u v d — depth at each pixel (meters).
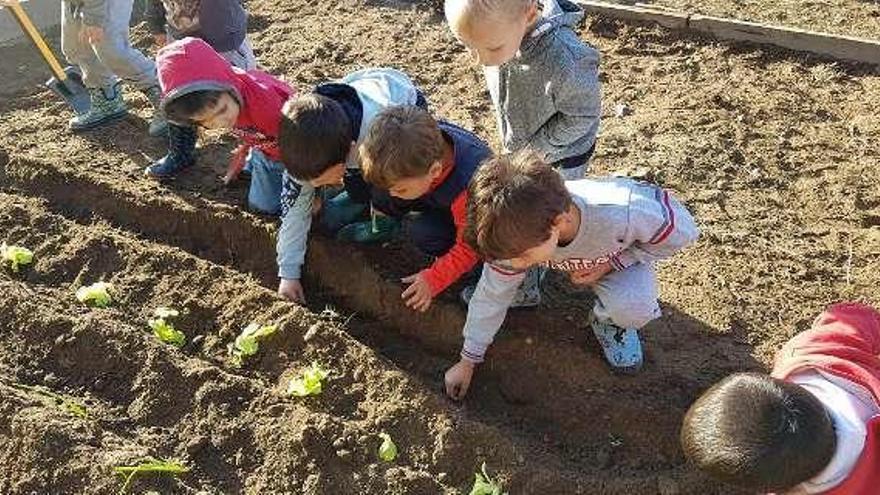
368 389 1.70
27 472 1.59
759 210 2.06
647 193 1.52
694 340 1.76
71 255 1.99
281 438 1.62
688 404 1.65
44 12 2.88
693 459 1.09
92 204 2.12
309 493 1.56
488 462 1.57
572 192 1.49
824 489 1.07
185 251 2.02
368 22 2.79
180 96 1.70
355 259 1.92
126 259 1.97
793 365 1.19
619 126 2.33
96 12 2.14
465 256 1.62
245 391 1.70
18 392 1.70
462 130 1.67
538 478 1.55
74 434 1.62
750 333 1.78
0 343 1.82
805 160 2.19
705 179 2.15
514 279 1.51
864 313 1.25
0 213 2.08
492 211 1.33
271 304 1.85
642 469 1.60
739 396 1.06
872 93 2.38
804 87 2.42
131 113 2.42
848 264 1.92
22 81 2.63
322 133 1.56
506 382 1.73
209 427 1.66
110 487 1.56
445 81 2.52
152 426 1.69
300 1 2.92
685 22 2.61
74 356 1.78
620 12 2.68
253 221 2.00
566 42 1.60
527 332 1.77
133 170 2.20
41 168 2.16
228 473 1.61
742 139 2.26
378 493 1.55
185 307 1.88
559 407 1.69
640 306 1.57
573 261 1.53
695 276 1.90
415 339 1.84
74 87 2.39
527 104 1.68
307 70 2.56
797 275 1.89
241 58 2.24
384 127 1.48
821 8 2.69
